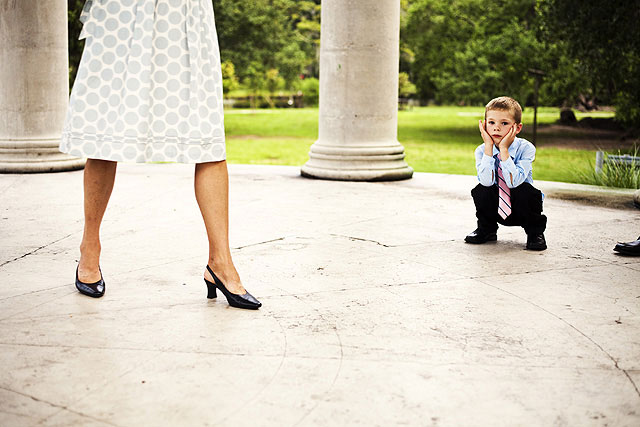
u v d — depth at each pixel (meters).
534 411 2.22
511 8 26.95
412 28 32.25
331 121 8.23
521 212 4.51
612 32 16.70
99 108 3.21
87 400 2.26
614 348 2.79
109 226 5.18
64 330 2.92
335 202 6.45
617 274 3.95
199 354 2.67
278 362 2.60
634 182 8.27
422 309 3.27
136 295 3.45
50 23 8.23
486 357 2.68
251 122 35.28
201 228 5.12
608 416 2.19
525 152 4.53
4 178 7.64
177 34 3.19
